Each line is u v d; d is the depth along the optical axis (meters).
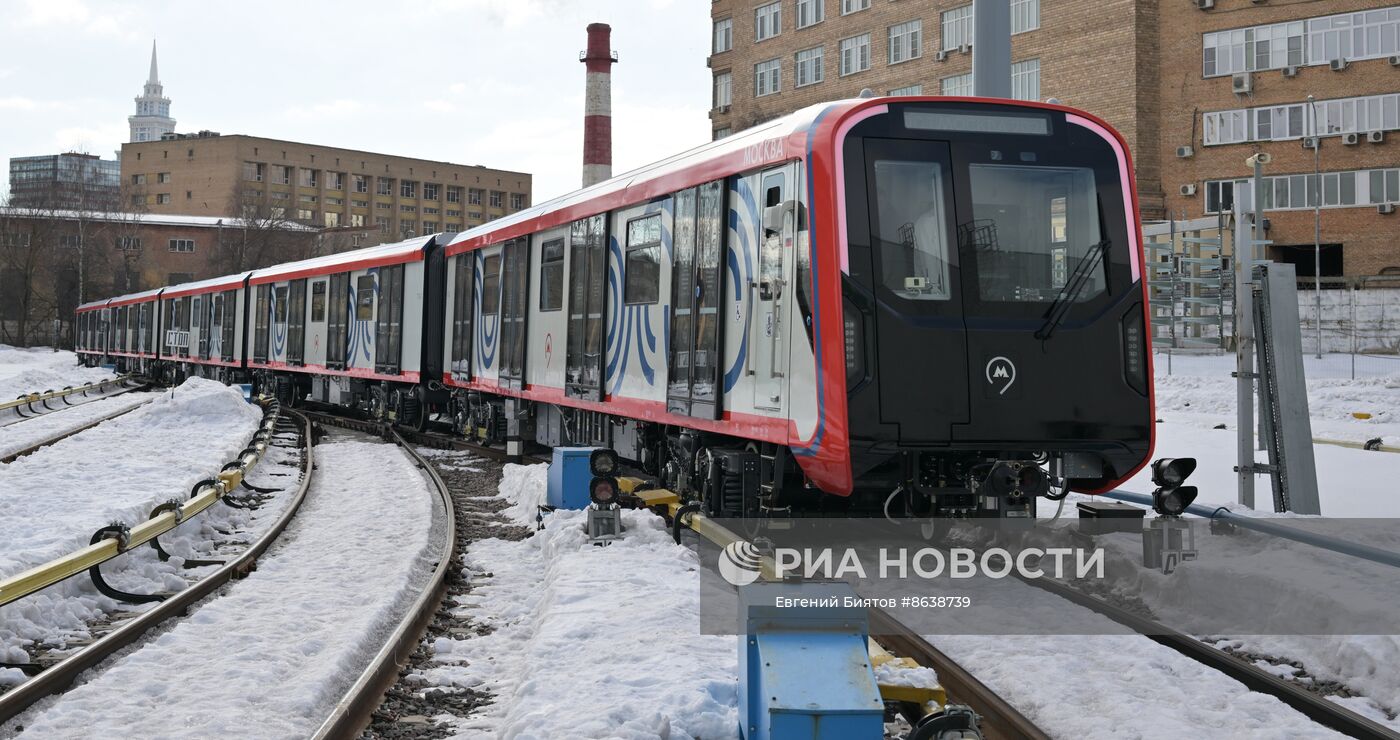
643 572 8.50
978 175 8.74
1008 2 12.03
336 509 13.34
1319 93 38.62
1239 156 39.72
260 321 32.94
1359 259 38.31
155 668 6.55
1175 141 40.62
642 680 5.72
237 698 5.94
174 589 9.18
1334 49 38.41
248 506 13.95
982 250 8.66
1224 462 15.59
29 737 5.35
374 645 7.34
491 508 13.60
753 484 9.85
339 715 5.41
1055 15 42.44
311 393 29.42
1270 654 6.72
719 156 10.31
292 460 18.94
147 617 7.59
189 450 19.03
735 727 5.08
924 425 8.41
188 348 40.44
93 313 59.62
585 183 49.28
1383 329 34.31
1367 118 38.06
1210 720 5.27
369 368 24.53
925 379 8.42
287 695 6.00
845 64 49.28
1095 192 8.97
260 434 20.03
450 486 15.57
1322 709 5.45
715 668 5.90
